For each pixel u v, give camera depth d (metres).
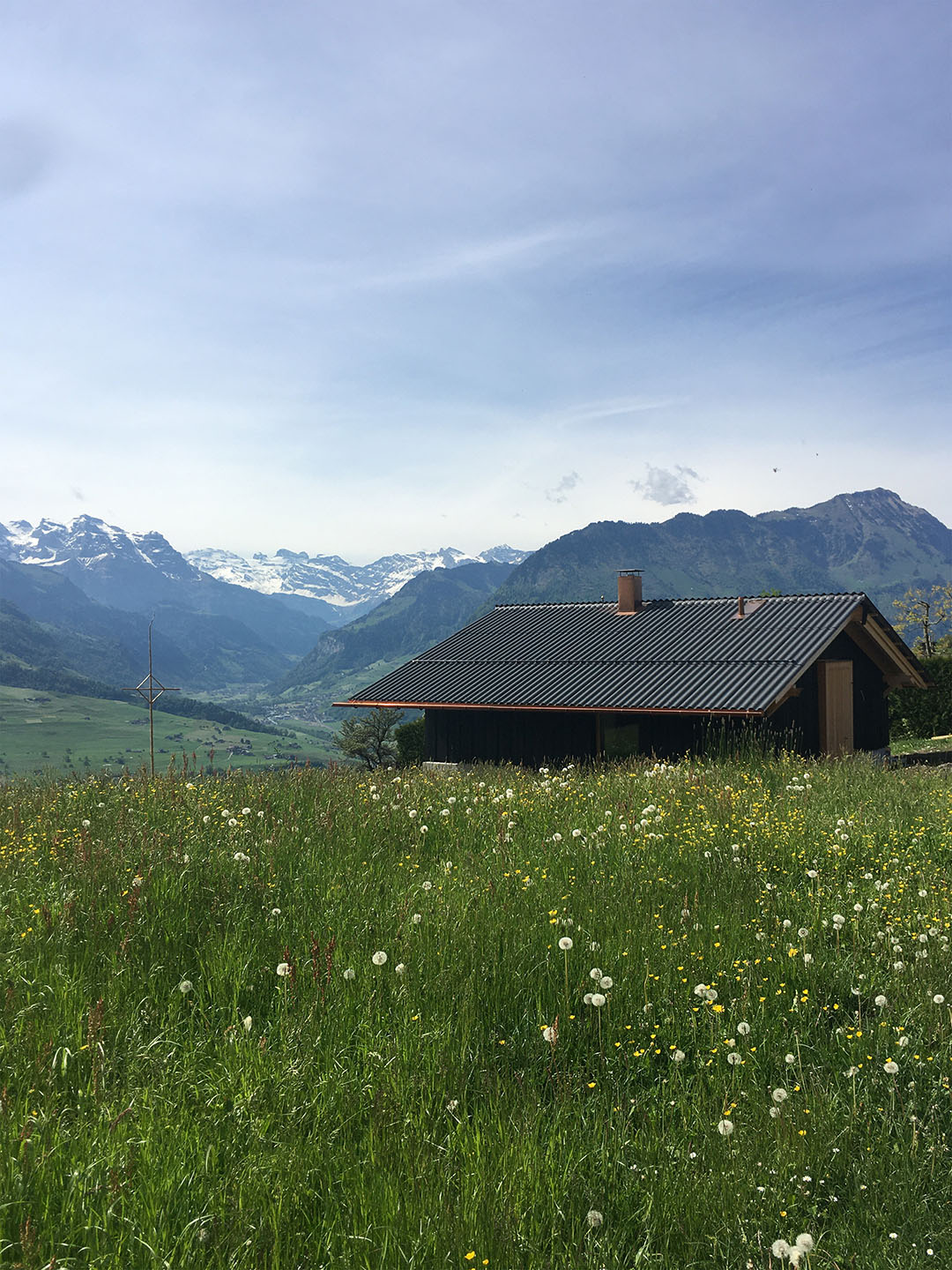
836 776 14.05
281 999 5.23
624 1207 3.69
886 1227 3.64
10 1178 3.44
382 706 24.58
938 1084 4.67
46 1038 4.66
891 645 24.08
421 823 9.69
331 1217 3.51
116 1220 3.36
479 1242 3.32
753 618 23.11
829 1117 4.34
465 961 5.70
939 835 9.62
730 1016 5.25
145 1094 4.17
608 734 22.02
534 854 8.46
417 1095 4.39
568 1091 4.53
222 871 7.41
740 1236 3.57
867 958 6.22
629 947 6.05
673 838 9.12
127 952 5.82
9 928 6.25
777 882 7.88
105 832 8.95
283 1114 4.12
